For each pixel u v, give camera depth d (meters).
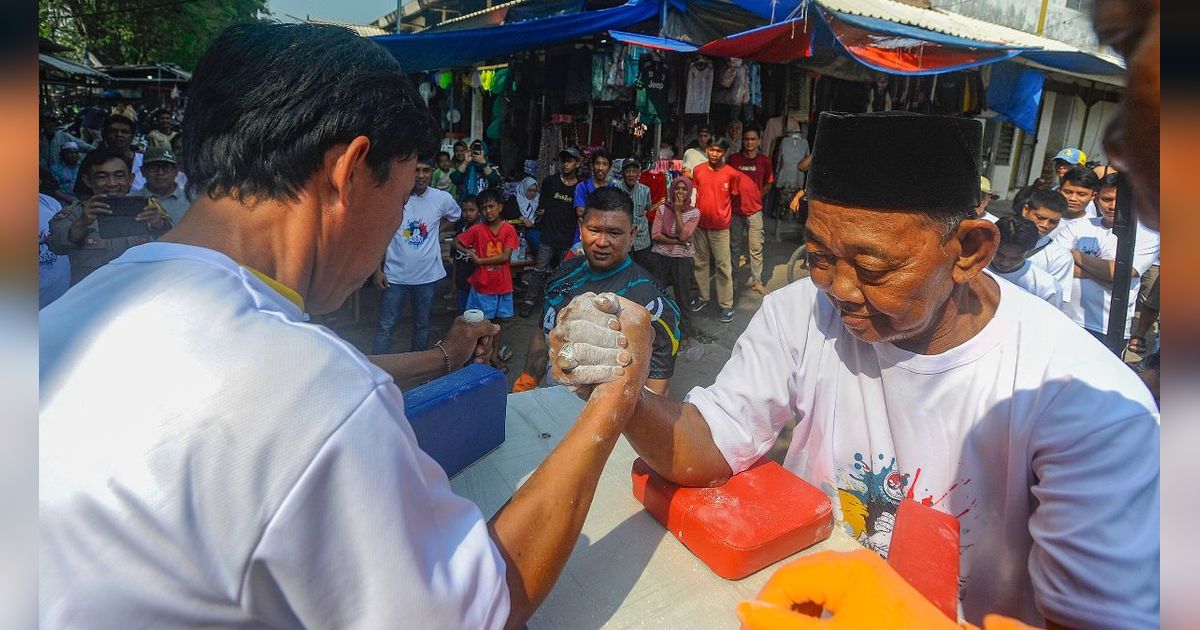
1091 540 0.76
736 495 1.03
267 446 0.54
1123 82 0.41
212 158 0.71
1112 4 0.41
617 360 0.89
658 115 6.21
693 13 5.89
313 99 0.70
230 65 0.70
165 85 14.72
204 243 0.70
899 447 1.07
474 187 6.54
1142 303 2.24
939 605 0.65
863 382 1.11
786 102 7.99
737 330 5.21
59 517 0.51
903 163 0.78
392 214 0.82
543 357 2.37
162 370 0.56
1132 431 0.80
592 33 5.58
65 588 0.51
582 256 2.33
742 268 6.89
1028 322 0.96
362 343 4.86
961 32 6.96
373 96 0.73
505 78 7.14
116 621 0.53
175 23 17.52
